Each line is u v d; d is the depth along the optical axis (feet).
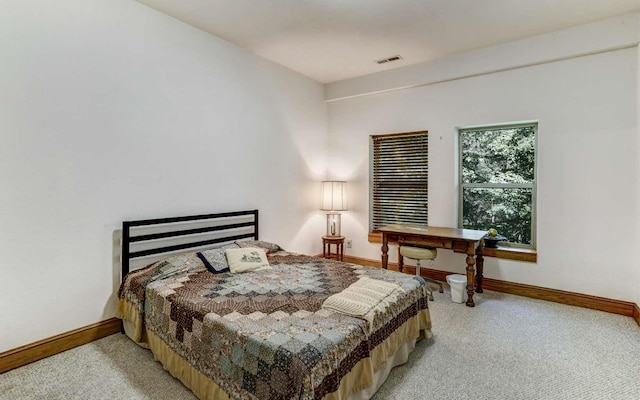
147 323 7.85
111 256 8.82
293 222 14.94
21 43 7.11
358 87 15.53
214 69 11.28
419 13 9.60
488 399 6.31
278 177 14.10
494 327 9.47
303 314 6.51
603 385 6.73
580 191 10.84
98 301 8.60
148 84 9.45
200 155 10.93
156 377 7.02
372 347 6.33
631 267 10.10
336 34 11.11
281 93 14.10
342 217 16.57
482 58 12.23
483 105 12.57
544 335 8.95
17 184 7.16
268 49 12.36
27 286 7.37
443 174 13.69
